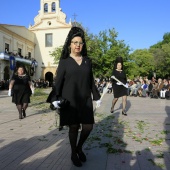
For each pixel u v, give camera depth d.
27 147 4.99
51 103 3.85
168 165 3.97
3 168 3.85
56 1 44.34
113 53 31.88
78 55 4.12
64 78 3.97
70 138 3.98
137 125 7.21
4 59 33.81
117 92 9.40
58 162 4.12
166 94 17.97
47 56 44.84
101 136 5.87
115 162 4.12
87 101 3.96
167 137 5.79
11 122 7.88
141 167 3.89
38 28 45.00
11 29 37.69
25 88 8.60
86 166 3.95
